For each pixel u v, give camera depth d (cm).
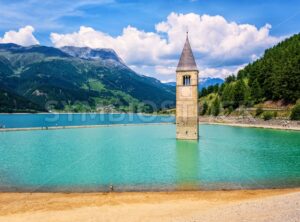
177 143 10112
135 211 3756
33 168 6312
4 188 4888
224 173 5806
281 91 18162
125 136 12456
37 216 3634
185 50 11056
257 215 3059
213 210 3556
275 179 5341
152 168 6291
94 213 3709
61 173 5884
